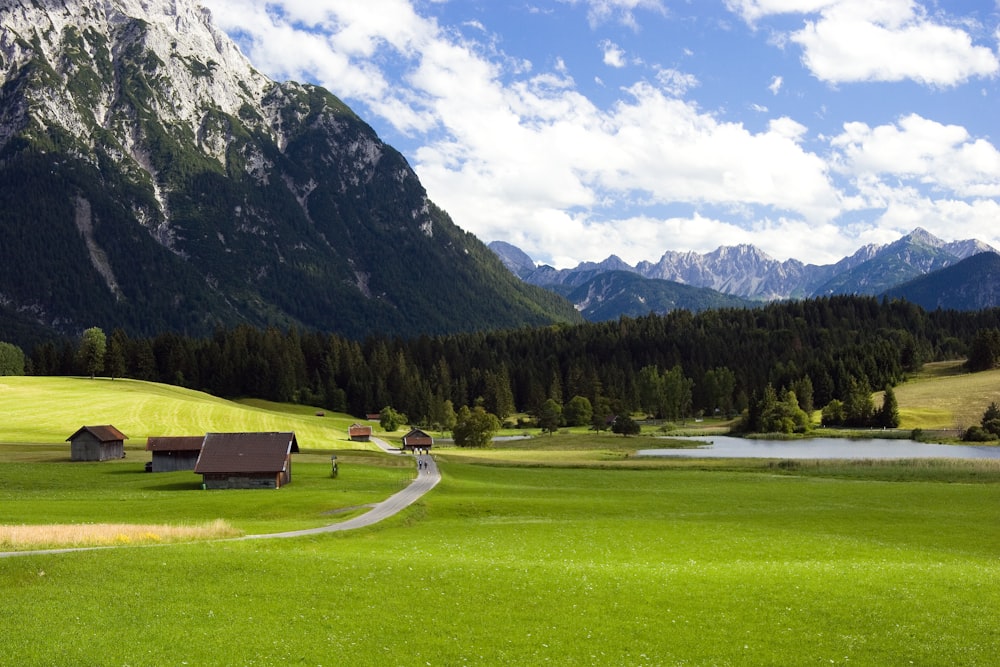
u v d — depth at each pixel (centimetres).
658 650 2733
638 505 7075
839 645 2786
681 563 4275
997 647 2764
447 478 9388
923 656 2695
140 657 2523
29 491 8081
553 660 2633
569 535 5356
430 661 2603
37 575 3391
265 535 5041
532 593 3319
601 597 3281
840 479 9225
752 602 3231
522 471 10481
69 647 2573
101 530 4581
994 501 7256
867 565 4100
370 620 2939
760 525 6022
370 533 5522
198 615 2928
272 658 2566
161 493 7981
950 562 4550
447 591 3319
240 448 8900
